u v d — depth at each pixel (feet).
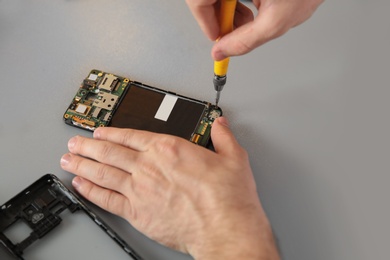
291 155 1.52
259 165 1.51
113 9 1.83
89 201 1.45
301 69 1.69
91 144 1.46
